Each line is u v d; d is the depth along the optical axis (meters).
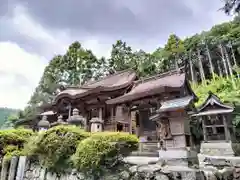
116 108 14.66
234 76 27.67
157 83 12.80
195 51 35.22
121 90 14.67
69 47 31.44
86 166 4.46
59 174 5.27
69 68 30.23
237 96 17.25
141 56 31.75
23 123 22.19
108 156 4.62
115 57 30.69
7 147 7.54
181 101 5.20
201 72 32.22
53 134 5.40
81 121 9.07
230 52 32.62
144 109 11.98
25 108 25.69
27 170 6.46
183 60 36.12
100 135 4.73
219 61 34.59
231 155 9.32
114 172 4.53
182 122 5.01
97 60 31.91
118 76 18.62
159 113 5.46
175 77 12.55
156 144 9.18
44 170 5.77
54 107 18.31
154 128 11.20
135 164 4.95
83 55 30.80
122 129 13.41
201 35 36.75
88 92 14.39
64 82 29.83
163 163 4.88
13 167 6.94
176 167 4.54
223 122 10.40
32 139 6.49
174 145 5.00
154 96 11.05
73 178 4.80
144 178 4.20
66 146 5.14
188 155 4.72
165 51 34.75
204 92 23.33
